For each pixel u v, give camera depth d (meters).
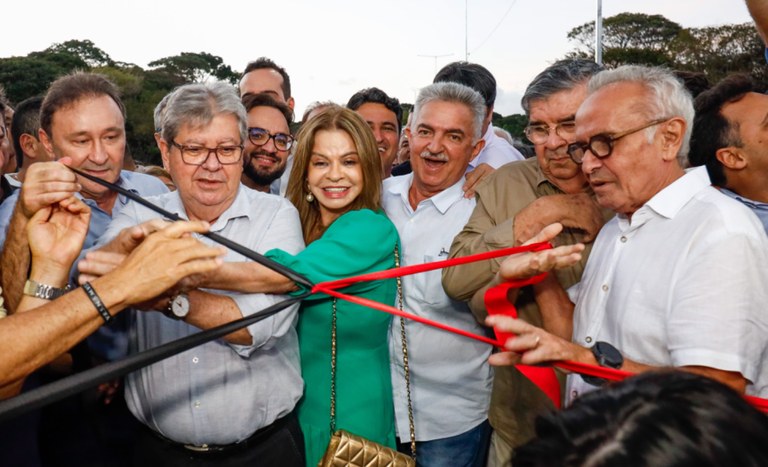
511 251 1.79
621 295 1.80
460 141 2.67
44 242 1.69
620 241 1.87
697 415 0.68
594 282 1.94
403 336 2.31
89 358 2.30
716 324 1.53
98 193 2.74
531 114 2.39
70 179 1.68
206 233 1.53
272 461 2.14
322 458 2.06
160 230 1.49
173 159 2.08
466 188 2.79
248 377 2.06
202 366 2.04
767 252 1.61
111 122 2.70
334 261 2.06
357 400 2.26
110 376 1.22
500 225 2.20
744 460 0.66
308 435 2.29
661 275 1.70
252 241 2.15
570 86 2.28
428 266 1.73
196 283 1.72
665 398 0.71
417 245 2.72
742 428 0.68
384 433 2.32
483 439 2.73
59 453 2.47
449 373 2.61
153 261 1.45
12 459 1.98
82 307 1.42
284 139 3.84
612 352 1.60
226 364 2.04
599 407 0.72
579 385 1.99
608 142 1.75
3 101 2.72
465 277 2.24
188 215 2.21
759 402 1.54
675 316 1.61
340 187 2.32
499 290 1.80
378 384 2.30
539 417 0.76
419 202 2.82
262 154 3.80
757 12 1.87
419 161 2.70
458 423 2.63
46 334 1.39
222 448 2.09
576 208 2.14
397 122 4.41
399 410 2.65
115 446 2.57
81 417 2.47
